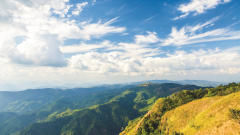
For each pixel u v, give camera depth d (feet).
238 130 115.14
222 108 161.99
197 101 244.22
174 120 232.53
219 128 133.28
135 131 314.55
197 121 176.35
